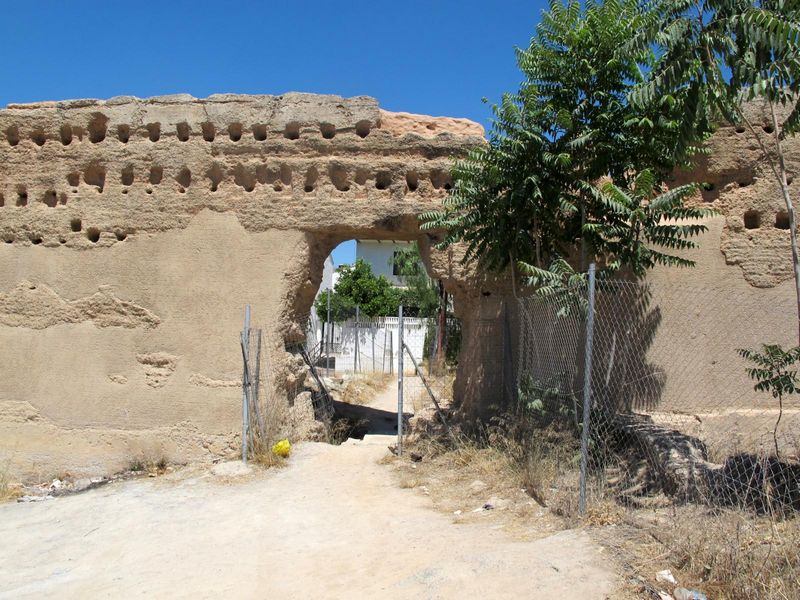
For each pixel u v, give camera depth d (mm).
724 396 8555
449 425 9453
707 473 5973
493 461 7742
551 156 7594
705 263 8758
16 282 9805
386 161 9609
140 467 9125
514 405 8789
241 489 7855
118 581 5223
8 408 9531
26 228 9883
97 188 9984
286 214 9594
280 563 5387
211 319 9484
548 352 7879
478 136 9688
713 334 8648
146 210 9727
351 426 12594
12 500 8336
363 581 4832
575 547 4789
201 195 9703
